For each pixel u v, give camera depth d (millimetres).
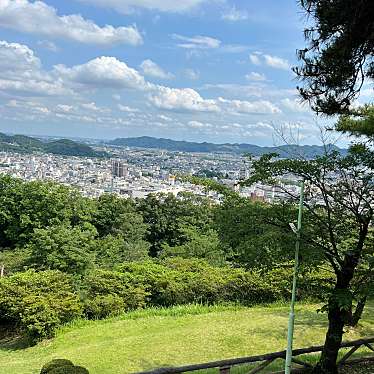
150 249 34469
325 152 7184
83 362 10133
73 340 13141
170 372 6805
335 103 7109
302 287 7285
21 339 15008
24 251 27141
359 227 7062
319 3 6445
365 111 8570
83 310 15438
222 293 15875
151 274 16875
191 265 18531
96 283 16141
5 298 14773
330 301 6828
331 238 6883
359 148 7301
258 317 12820
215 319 13180
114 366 9703
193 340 11031
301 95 7223
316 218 7043
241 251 6863
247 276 15664
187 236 27906
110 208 34844
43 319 13859
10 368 11109
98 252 26938
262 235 6688
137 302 15914
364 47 6496
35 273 16656
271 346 10242
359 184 7020
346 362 8109
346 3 6098
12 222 32562
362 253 6789
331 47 6629
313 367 7625
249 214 7117
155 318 14312
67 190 32125
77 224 31844
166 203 34625
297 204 7207
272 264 7055
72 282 17953
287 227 6859
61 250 20797
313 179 7012
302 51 6930
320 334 10891
